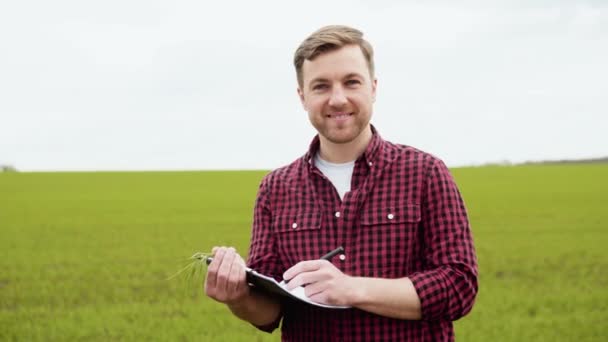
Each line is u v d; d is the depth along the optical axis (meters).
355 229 2.65
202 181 52.00
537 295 10.12
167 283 11.73
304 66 2.63
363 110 2.60
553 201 30.50
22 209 29.16
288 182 2.86
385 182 2.67
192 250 16.16
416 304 2.40
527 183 44.19
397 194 2.65
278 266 2.86
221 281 2.49
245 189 43.03
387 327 2.54
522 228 20.64
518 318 8.45
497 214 25.11
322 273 2.34
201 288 11.20
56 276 12.62
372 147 2.71
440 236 2.59
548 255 14.84
